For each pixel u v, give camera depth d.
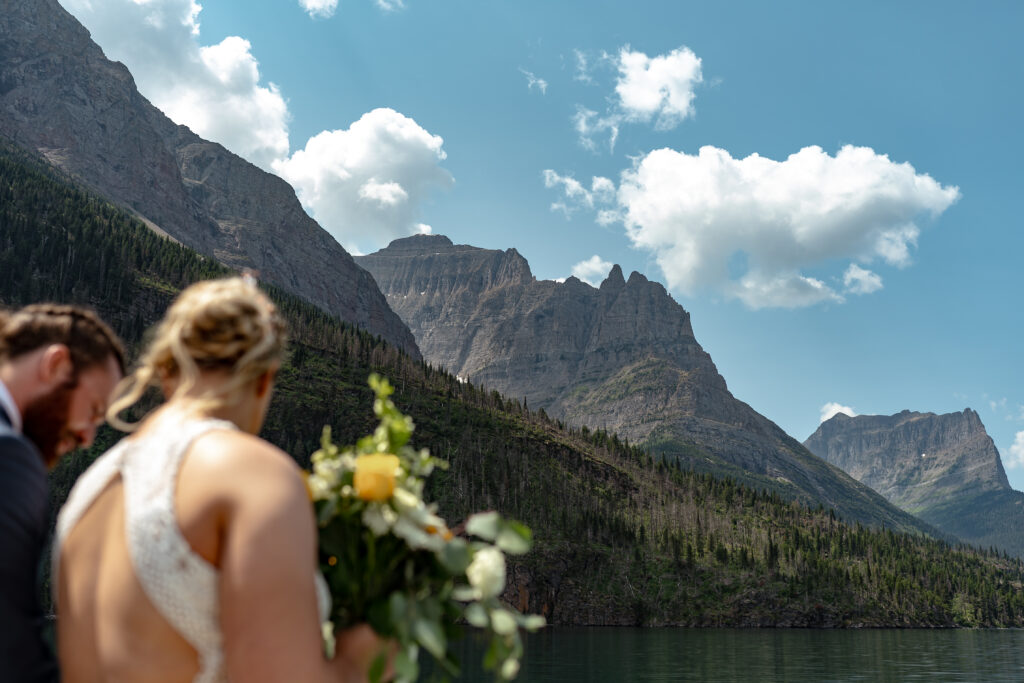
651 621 197.50
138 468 2.02
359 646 2.20
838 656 115.62
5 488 2.10
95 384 2.56
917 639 176.25
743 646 132.12
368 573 2.26
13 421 2.33
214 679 1.88
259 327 2.16
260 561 1.82
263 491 1.90
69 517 2.14
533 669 84.38
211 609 1.88
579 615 193.75
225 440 2.00
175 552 1.87
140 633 1.89
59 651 2.14
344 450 2.49
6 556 2.07
